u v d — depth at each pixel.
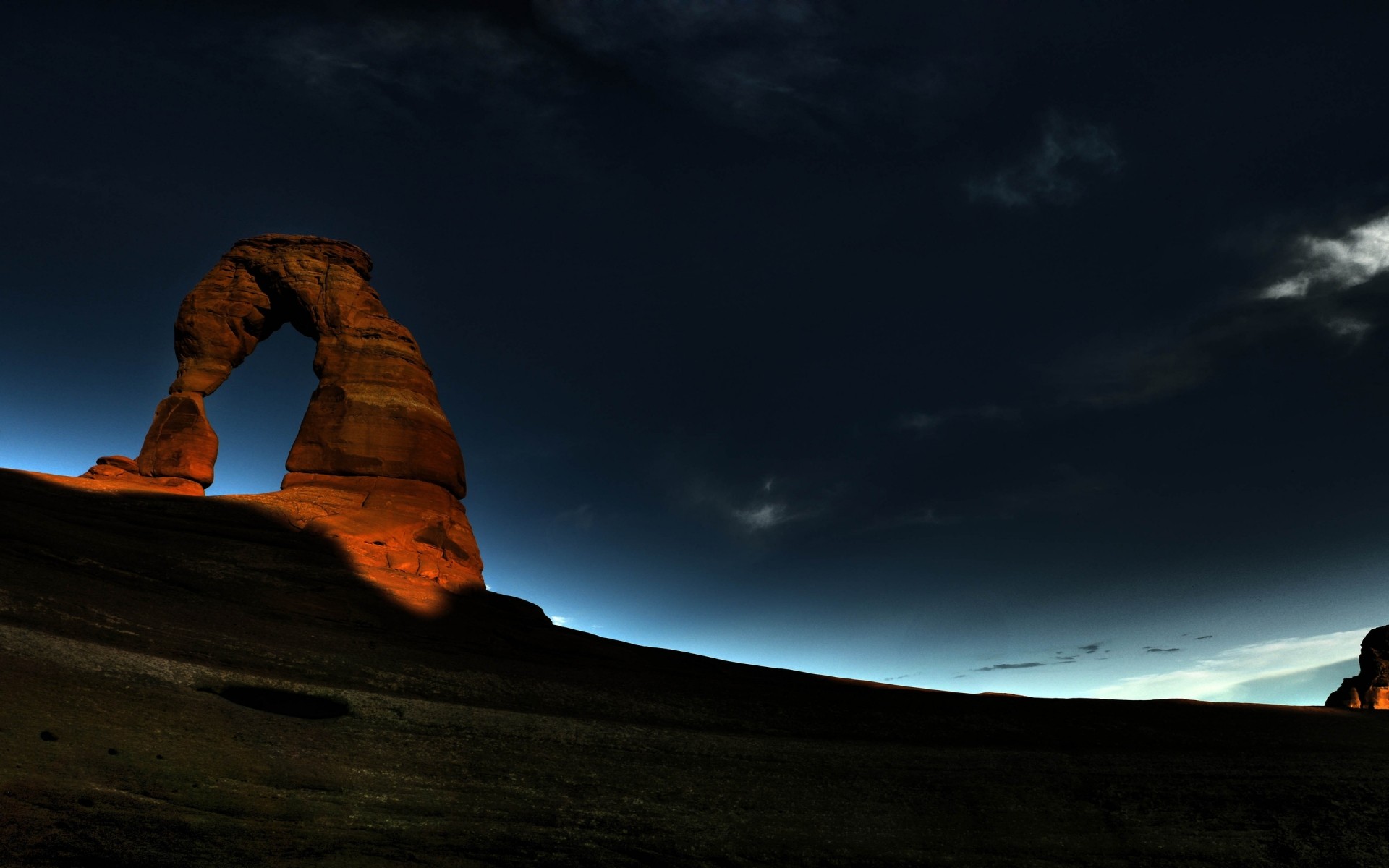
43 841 10.55
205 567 28.86
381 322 43.78
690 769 20.47
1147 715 31.41
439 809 15.41
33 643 17.52
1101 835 19.59
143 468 37.41
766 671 34.12
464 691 24.28
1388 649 48.84
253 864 11.53
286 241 44.19
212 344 41.47
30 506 28.78
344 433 40.22
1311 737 30.02
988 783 22.06
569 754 19.95
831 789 20.58
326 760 16.36
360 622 29.16
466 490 43.56
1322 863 18.92
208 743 15.34
